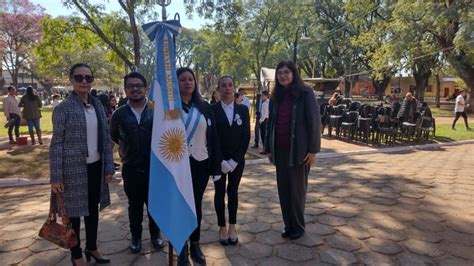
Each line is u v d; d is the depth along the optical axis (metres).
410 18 23.28
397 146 11.29
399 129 12.33
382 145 11.44
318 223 4.39
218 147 3.50
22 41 40.47
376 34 26.56
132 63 13.96
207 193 5.80
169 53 3.01
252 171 7.72
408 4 22.39
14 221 4.61
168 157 2.99
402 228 4.20
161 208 2.99
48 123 18.25
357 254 3.54
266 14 29.33
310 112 3.69
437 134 13.96
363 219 4.51
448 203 5.14
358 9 31.91
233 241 3.79
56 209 2.98
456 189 5.91
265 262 3.40
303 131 3.73
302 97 3.74
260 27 30.20
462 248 3.65
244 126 3.71
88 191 3.13
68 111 2.94
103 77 44.84
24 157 9.08
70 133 2.94
